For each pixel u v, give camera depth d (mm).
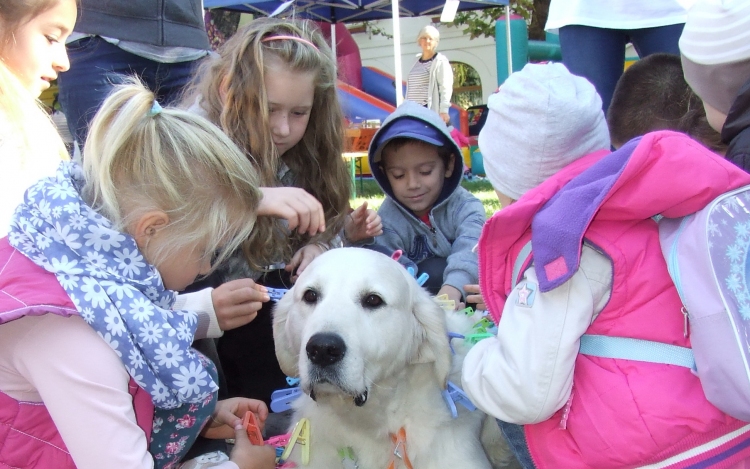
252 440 2197
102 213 1736
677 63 2855
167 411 2014
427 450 2229
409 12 11672
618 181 1689
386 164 3557
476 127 15500
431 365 2318
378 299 2150
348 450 2297
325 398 2066
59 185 1723
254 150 2855
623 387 1739
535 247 1817
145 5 3445
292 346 2316
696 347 1630
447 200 3619
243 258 3000
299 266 2893
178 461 2160
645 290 1770
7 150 2512
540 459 1907
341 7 11492
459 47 18203
